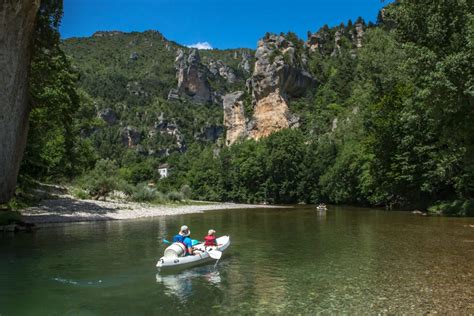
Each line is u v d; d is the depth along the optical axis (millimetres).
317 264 14016
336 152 75938
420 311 8766
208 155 115812
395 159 40594
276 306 9398
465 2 22859
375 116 43406
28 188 36844
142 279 12320
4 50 19547
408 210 41594
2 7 18703
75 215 32031
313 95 118688
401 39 28906
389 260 14266
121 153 166250
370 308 9055
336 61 129000
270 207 62969
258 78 119000
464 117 23750
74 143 56062
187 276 12656
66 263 14477
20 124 22609
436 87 22234
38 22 23969
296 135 84875
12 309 9547
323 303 9523
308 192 79125
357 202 61438
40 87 26188
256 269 13484
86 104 56656
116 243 19016
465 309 8828
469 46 21219
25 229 23594
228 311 9117
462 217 30500
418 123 35344
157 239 20422
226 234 22984
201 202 80000
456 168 32656
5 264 14305
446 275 11844
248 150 93812
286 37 136750
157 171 148375
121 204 45625
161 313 9102
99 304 9867
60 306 9742
